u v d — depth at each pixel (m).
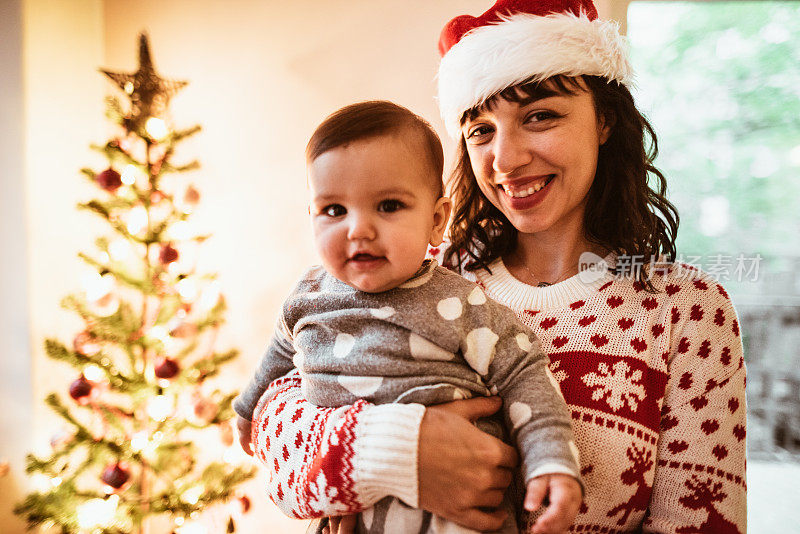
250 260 1.97
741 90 2.27
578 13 0.80
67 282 1.78
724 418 0.73
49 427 1.70
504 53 0.72
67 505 1.42
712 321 0.75
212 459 2.01
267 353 0.90
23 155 1.63
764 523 2.15
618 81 0.79
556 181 0.76
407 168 0.69
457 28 0.84
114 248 1.57
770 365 2.72
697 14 2.19
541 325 0.79
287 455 0.71
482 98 0.75
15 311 1.66
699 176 2.31
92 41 1.91
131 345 1.51
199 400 1.56
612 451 0.70
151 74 1.50
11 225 1.65
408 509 0.64
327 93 1.87
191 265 1.99
